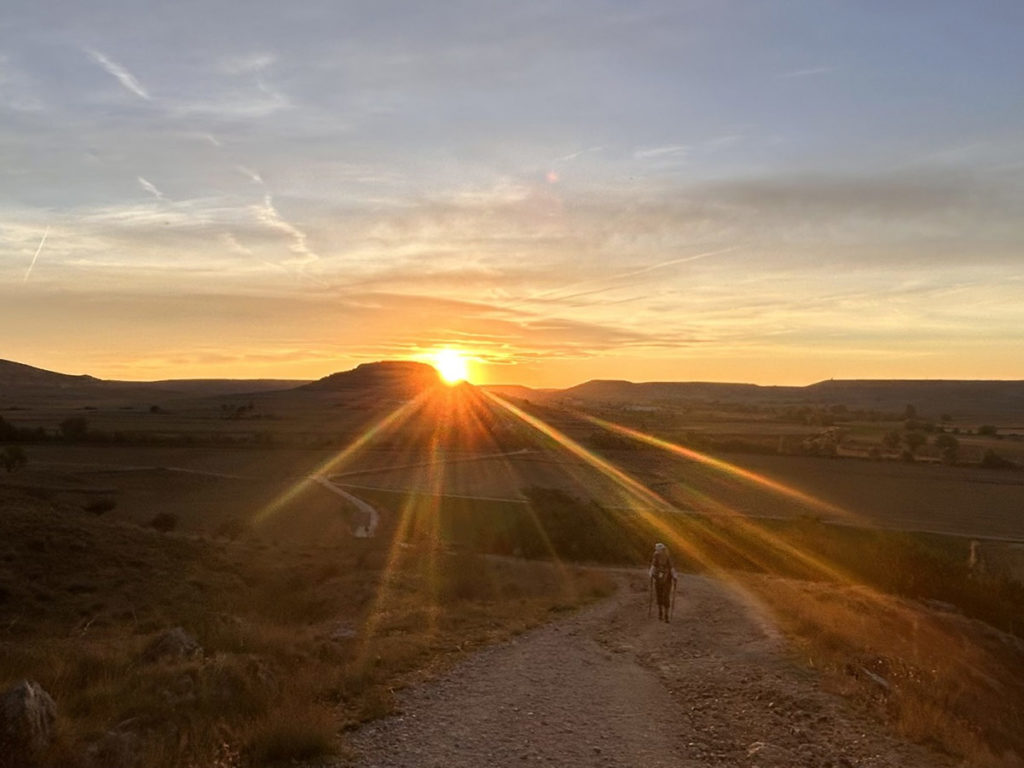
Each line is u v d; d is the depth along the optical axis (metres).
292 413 193.88
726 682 12.20
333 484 84.25
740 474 94.69
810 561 41.16
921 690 11.80
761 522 60.00
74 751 7.11
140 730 8.11
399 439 126.44
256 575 31.97
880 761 8.75
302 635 14.86
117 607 24.42
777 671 13.04
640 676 12.63
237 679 9.72
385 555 37.28
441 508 67.62
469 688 11.26
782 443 120.00
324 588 27.45
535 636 16.45
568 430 138.38
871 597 25.98
